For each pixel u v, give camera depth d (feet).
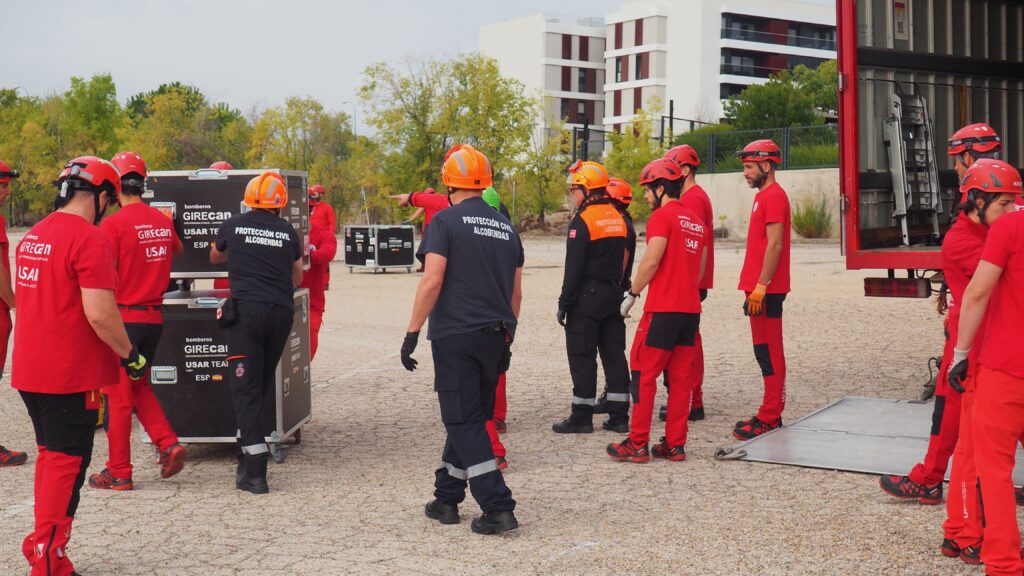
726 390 29.63
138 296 19.27
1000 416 13.28
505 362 17.12
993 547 13.38
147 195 22.82
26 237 14.24
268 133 176.76
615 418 24.49
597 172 23.84
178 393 21.75
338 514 17.63
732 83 266.98
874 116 29.96
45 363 13.83
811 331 42.78
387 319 50.49
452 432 16.42
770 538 15.85
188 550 15.69
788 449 21.62
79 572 14.73
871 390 28.96
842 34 26.89
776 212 22.33
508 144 139.33
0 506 18.43
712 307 52.80
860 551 15.16
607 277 23.88
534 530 16.53
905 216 29.89
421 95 134.62
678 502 18.04
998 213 14.43
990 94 33.45
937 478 17.47
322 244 26.86
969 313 13.64
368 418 26.40
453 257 16.42
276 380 21.47
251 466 19.20
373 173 143.43
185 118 216.13
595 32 294.05
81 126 232.53
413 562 14.98
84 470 14.46
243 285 19.34
